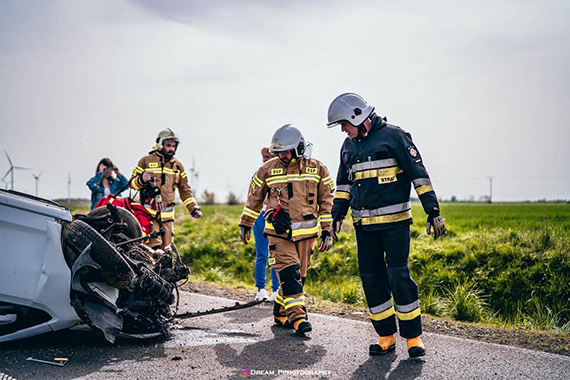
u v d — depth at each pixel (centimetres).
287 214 657
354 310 820
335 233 615
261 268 865
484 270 1097
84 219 641
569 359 551
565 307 955
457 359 551
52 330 557
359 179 578
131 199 859
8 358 528
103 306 564
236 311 776
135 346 586
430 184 557
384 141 568
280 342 613
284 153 661
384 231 569
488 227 1536
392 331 576
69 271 549
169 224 881
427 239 1309
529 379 496
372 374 509
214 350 579
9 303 539
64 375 490
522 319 902
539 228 1354
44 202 594
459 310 848
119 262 546
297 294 647
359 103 579
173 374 501
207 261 1417
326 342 614
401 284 558
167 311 633
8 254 537
